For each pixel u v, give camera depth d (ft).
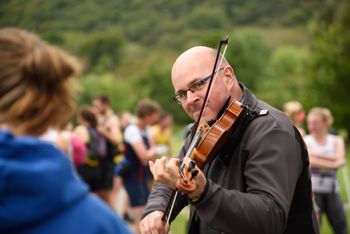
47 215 5.10
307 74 137.28
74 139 27.63
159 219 10.79
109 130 29.27
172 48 479.82
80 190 5.35
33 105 5.44
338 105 130.72
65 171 5.19
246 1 533.55
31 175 4.93
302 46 454.40
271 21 516.73
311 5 516.73
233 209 8.64
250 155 9.59
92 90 276.62
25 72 5.44
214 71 10.34
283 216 9.01
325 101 131.75
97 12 525.75
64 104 5.68
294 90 211.41
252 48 303.07
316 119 25.52
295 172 9.51
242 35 307.17
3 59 5.44
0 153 5.02
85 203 5.43
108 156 29.27
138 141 26.96
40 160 5.09
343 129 133.18
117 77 414.62
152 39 497.87
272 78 278.26
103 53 433.89
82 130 28.30
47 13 494.59
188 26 508.94
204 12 515.91
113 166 29.66
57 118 5.66
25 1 488.02
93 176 28.45
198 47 11.06
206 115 10.72
